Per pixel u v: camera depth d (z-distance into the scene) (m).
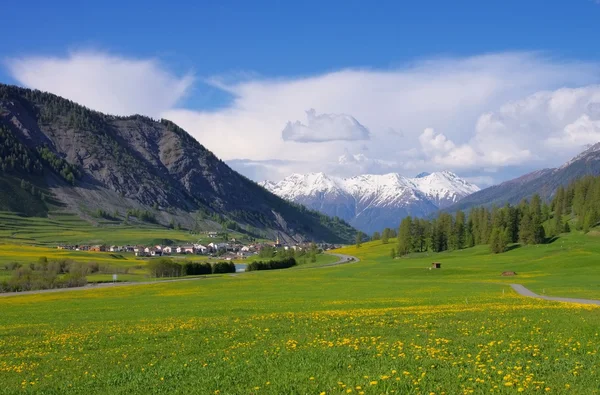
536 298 64.25
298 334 34.06
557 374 18.66
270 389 18.39
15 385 23.08
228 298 82.00
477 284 99.44
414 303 60.56
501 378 18.27
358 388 17.34
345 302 65.38
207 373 22.06
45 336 41.69
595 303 56.47
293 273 167.62
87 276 162.38
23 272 137.25
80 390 21.05
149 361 27.11
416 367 20.30
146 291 107.19
